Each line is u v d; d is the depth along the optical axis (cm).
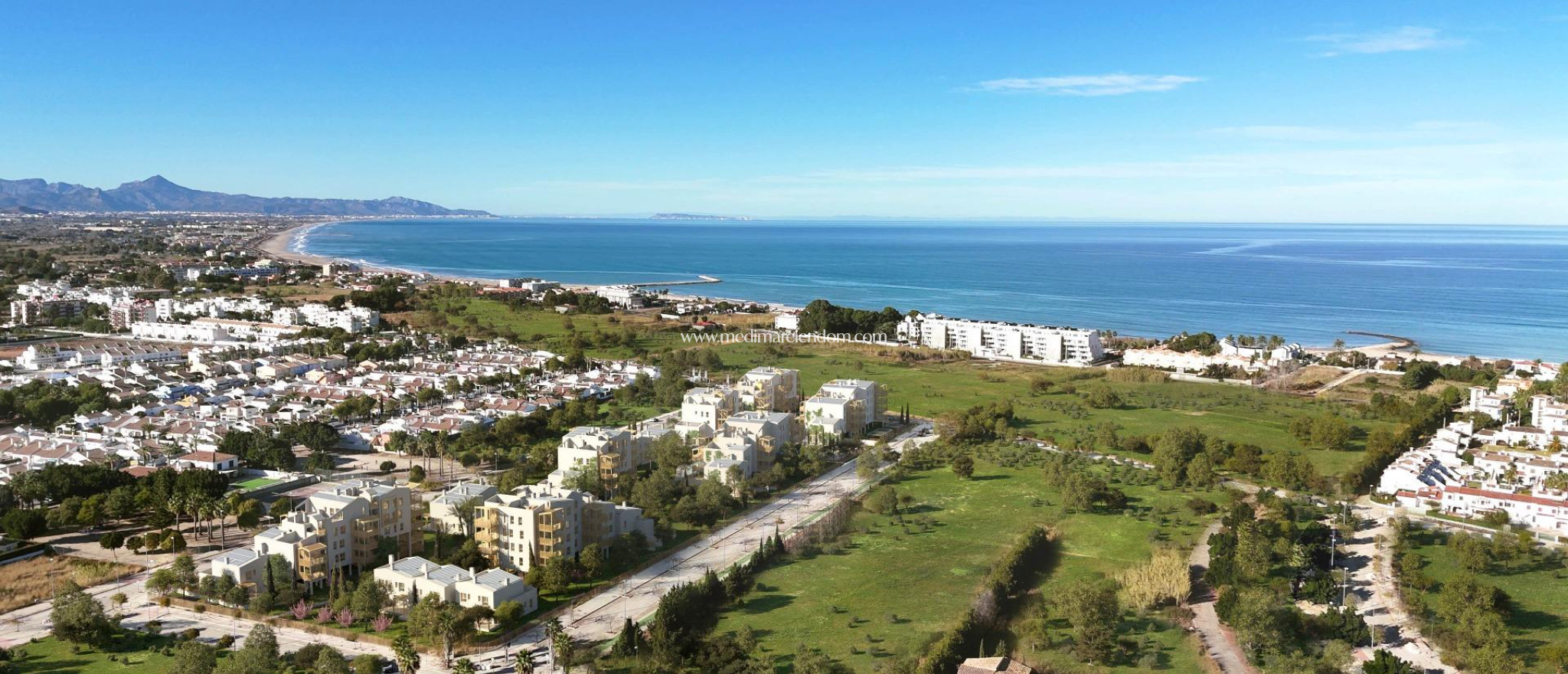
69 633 19712
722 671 18262
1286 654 19250
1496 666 18112
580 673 18650
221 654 19050
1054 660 19362
